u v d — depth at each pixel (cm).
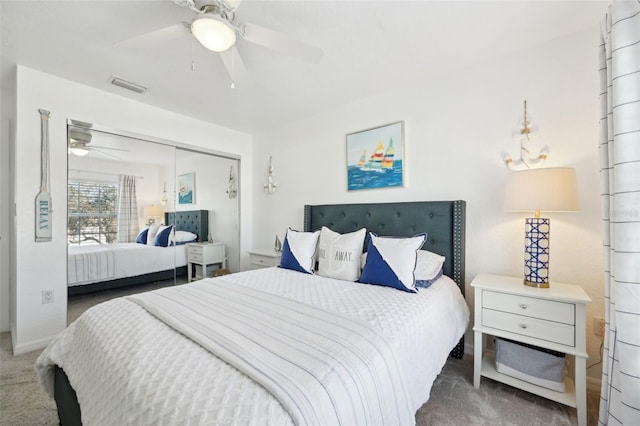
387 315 133
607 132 128
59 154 236
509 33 181
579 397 144
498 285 173
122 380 88
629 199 106
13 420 151
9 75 233
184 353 97
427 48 196
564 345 149
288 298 157
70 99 241
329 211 296
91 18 165
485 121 214
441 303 168
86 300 258
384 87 256
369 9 158
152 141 299
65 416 129
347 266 217
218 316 128
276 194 368
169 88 255
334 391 80
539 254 167
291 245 249
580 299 144
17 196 217
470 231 221
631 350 104
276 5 154
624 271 107
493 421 146
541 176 160
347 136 291
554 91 189
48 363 139
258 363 88
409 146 251
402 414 99
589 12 162
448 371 193
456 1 153
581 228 179
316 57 159
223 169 377
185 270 339
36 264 226
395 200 260
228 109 306
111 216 275
